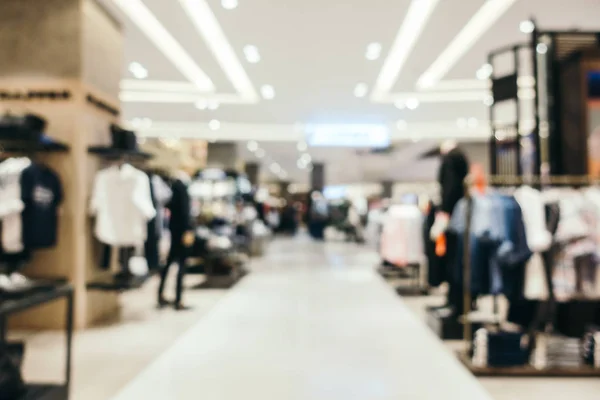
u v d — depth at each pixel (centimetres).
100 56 493
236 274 750
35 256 450
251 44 653
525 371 329
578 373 330
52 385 250
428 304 579
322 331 446
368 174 2478
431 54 697
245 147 1550
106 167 506
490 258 371
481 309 527
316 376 326
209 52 682
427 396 293
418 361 360
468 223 365
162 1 515
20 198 404
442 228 444
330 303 580
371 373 333
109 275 509
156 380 315
